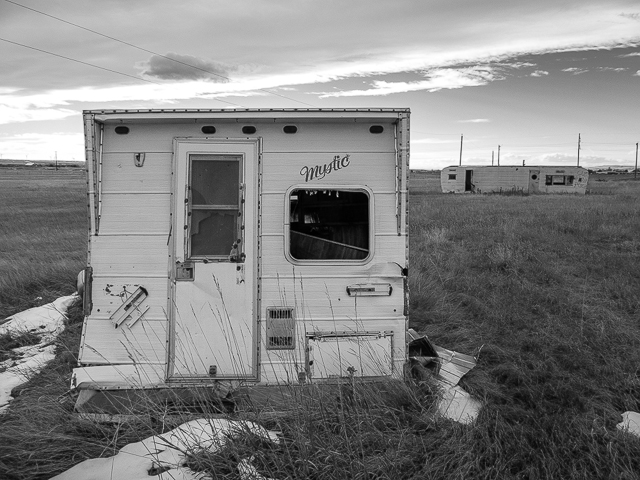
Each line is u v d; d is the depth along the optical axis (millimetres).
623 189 44781
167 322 4445
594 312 6969
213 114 4387
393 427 4117
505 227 15500
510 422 4277
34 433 3941
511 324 6750
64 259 11688
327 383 4418
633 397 4703
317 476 3410
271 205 4496
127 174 4473
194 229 4473
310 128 4500
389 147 4523
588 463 3713
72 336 6496
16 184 53375
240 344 4449
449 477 3482
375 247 4527
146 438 3984
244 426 3793
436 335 6496
